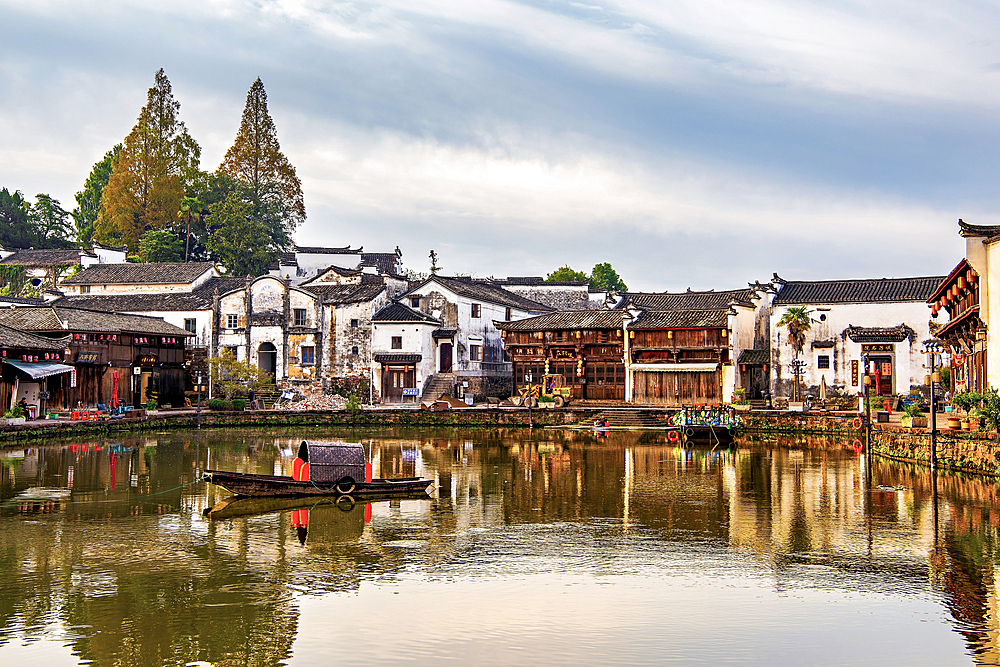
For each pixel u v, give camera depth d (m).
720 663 17.14
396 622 19.33
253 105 131.00
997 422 40.56
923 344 71.62
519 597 21.08
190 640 18.20
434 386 84.50
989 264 43.84
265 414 71.94
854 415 62.88
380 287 89.62
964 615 19.77
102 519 29.67
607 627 19.05
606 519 30.19
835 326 74.88
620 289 140.62
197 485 36.84
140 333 73.62
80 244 141.25
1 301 89.12
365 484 34.38
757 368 81.19
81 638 18.28
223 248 117.06
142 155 121.81
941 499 33.28
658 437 61.72
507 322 88.50
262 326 89.94
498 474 41.31
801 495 34.75
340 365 87.81
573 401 79.62
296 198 132.00
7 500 33.16
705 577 22.77
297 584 22.06
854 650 17.78
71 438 56.59
